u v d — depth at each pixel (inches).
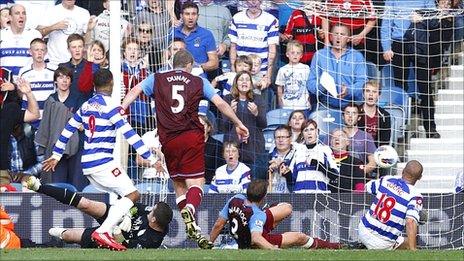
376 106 1561.3
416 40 1636.3
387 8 1576.0
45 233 1416.1
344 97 1592.0
